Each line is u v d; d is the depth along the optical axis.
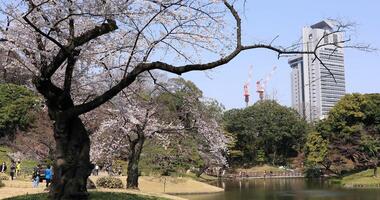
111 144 23.97
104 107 20.50
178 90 24.86
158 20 10.90
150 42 11.39
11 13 10.48
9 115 33.12
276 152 83.25
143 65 10.65
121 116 19.59
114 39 11.75
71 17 10.49
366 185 43.97
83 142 10.98
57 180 10.65
